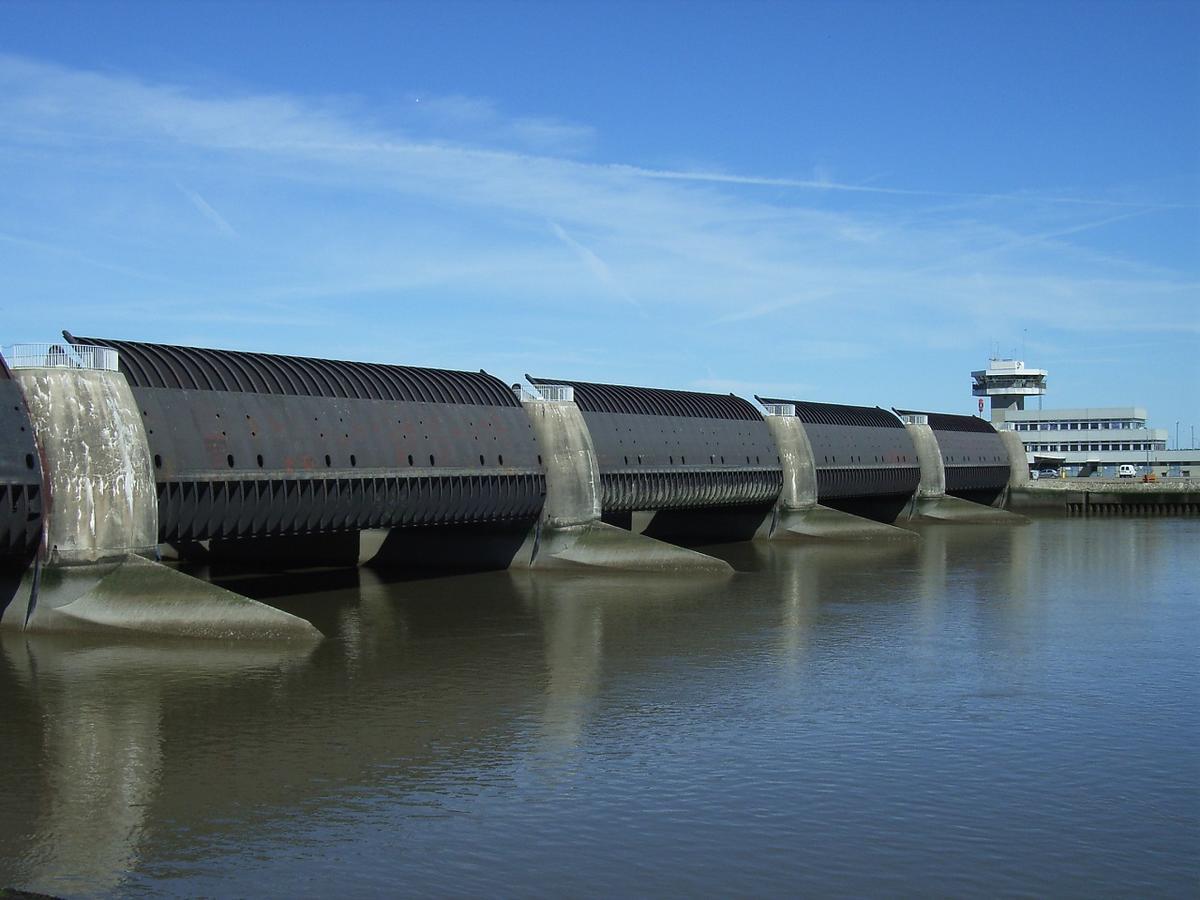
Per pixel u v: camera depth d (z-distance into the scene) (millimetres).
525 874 23531
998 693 38906
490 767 30359
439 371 71375
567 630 50156
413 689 38844
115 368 48531
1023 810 27328
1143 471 172875
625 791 28500
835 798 28094
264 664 42312
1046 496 135000
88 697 37156
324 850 24734
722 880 23281
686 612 55438
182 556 77375
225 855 24469
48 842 25141
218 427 52281
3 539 44031
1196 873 23859
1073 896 22750
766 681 40500
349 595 60469
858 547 89938
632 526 97062
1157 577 70062
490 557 72812
